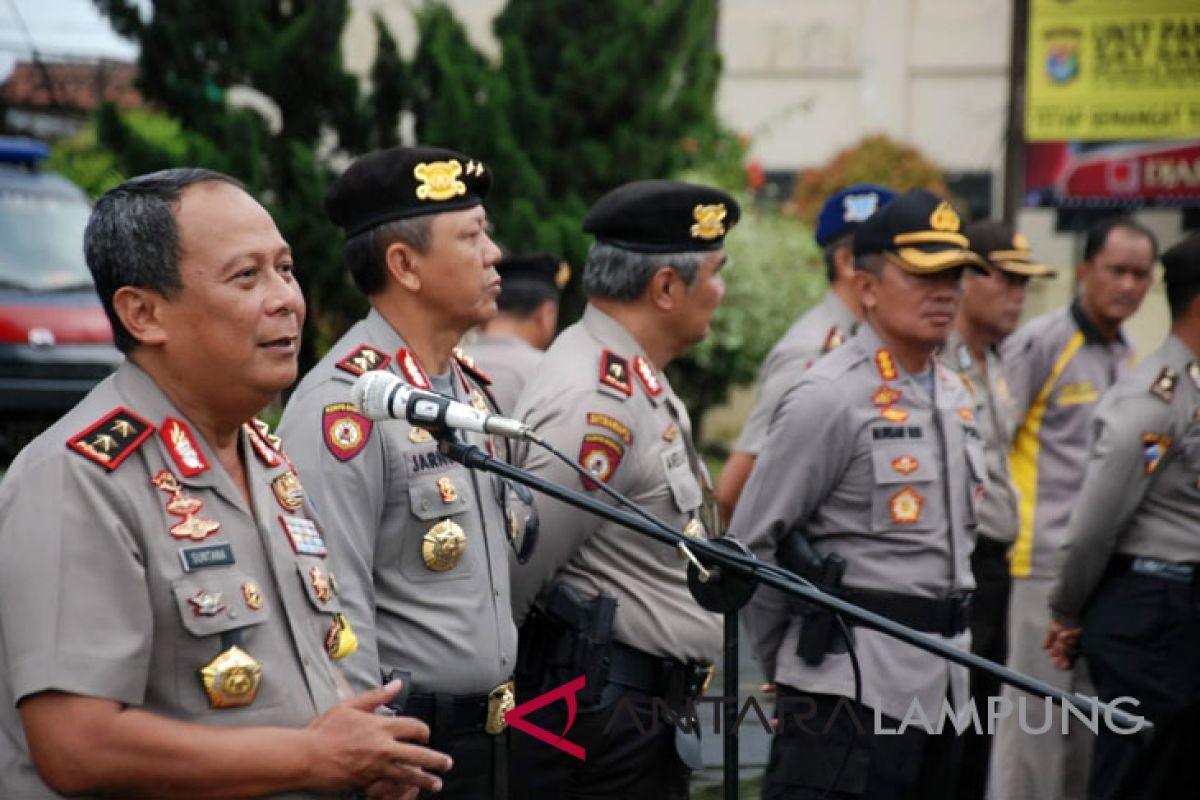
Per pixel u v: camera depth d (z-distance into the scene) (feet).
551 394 29.96
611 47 86.17
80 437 18.75
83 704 17.89
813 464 32.63
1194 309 37.27
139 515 18.72
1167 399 37.04
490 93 82.99
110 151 80.64
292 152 77.71
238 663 18.93
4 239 85.30
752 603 33.30
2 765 18.70
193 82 79.77
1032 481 46.73
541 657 30.22
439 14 85.35
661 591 30.19
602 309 31.37
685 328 31.45
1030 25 104.42
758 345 101.35
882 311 33.35
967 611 33.45
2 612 18.30
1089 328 47.06
